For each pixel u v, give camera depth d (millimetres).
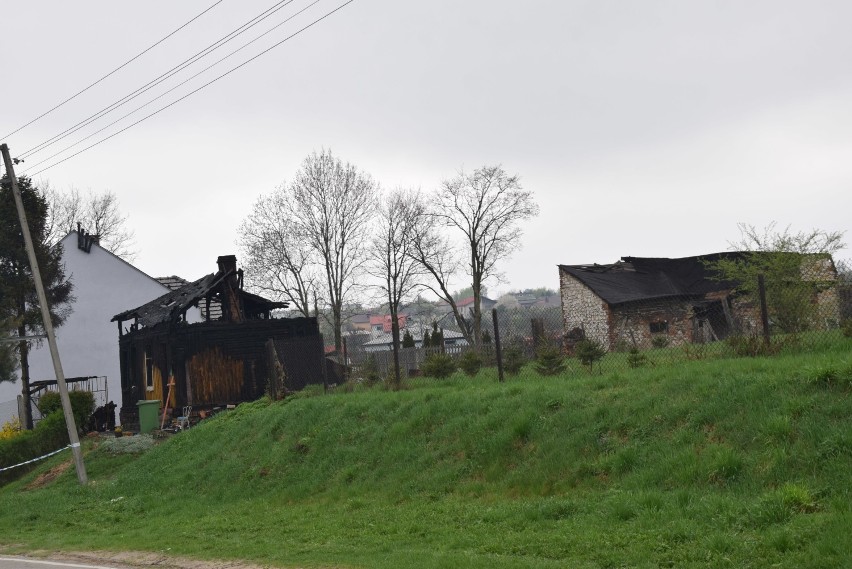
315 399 21641
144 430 30266
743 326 21344
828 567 7543
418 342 61625
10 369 36344
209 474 20062
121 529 16609
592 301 44062
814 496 9383
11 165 23703
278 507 16469
